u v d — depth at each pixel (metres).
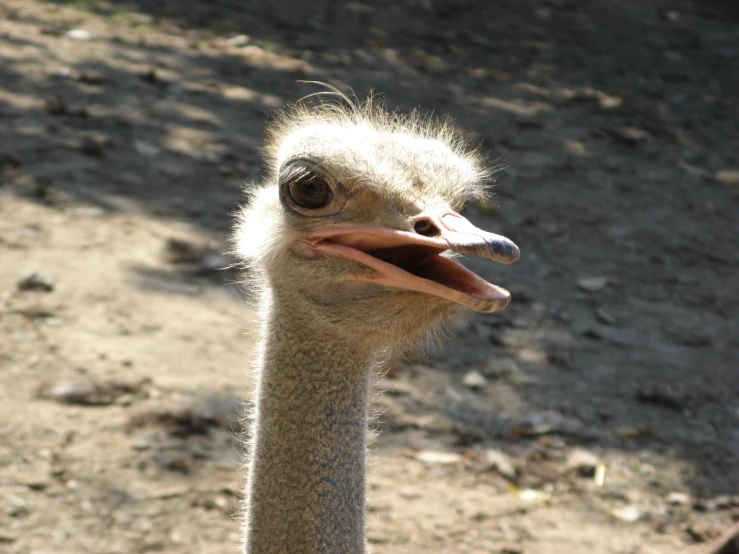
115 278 11.72
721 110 22.72
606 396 11.41
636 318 13.33
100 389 9.84
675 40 27.00
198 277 12.07
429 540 8.76
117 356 10.38
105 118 15.98
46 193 13.23
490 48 24.56
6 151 14.16
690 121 21.75
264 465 5.46
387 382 11.00
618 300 13.76
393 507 9.11
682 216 16.92
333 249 5.00
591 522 9.30
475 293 4.69
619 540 9.06
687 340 12.90
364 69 21.16
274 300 5.36
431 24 25.58
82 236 12.44
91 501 8.52
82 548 8.03
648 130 20.78
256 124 16.95
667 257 15.30
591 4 28.62
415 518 9.01
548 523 9.18
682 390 11.70
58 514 8.34
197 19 22.53
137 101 16.92
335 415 5.37
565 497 9.61
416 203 4.96
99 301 11.25
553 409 11.01
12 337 10.41
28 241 12.12
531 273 14.14
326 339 5.27
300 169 5.02
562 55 24.92
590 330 12.75
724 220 17.03
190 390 10.08
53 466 8.84
